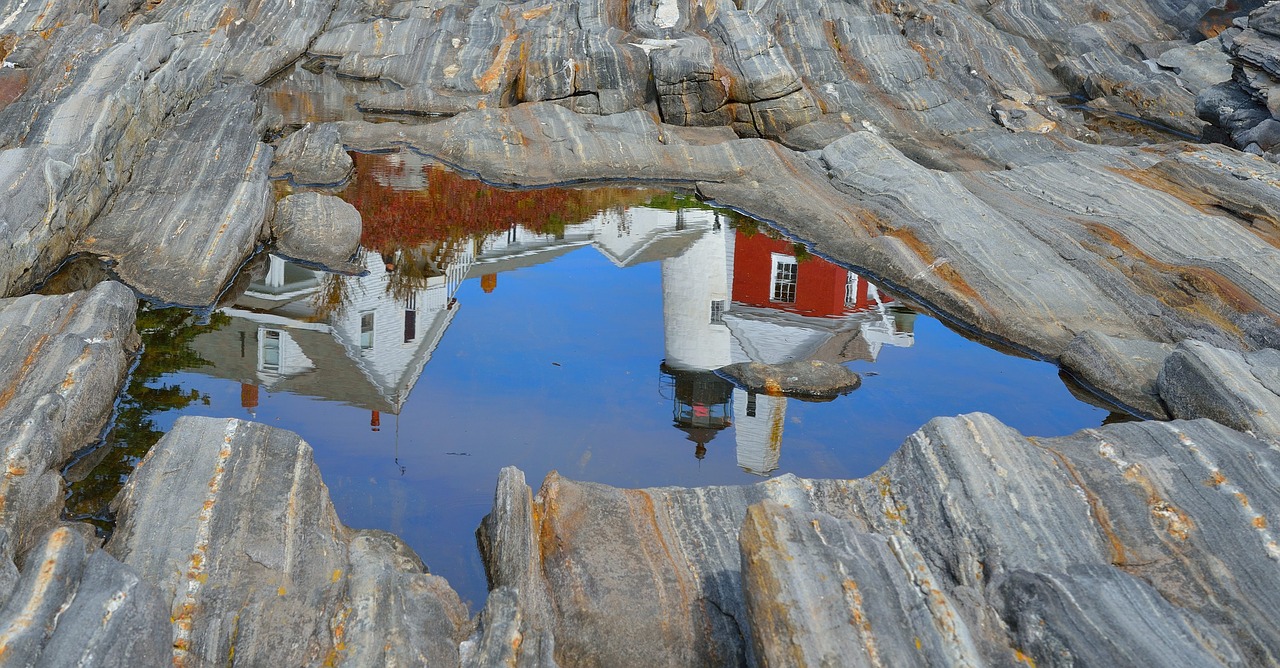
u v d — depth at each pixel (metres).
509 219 16.11
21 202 11.80
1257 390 9.66
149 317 12.05
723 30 20.70
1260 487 7.25
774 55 19.64
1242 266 12.78
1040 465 7.55
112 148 14.18
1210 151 16.45
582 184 17.72
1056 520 7.05
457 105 20.62
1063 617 5.96
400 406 10.46
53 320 10.27
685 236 15.49
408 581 6.70
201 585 6.49
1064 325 12.15
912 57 20.94
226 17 23.31
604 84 20.23
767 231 15.53
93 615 5.57
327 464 9.19
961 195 15.09
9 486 7.45
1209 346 10.33
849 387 11.20
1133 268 12.99
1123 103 21.64
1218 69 21.55
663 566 7.19
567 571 7.09
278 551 6.89
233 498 7.29
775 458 9.66
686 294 13.52
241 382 10.73
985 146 18.14
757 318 12.95
